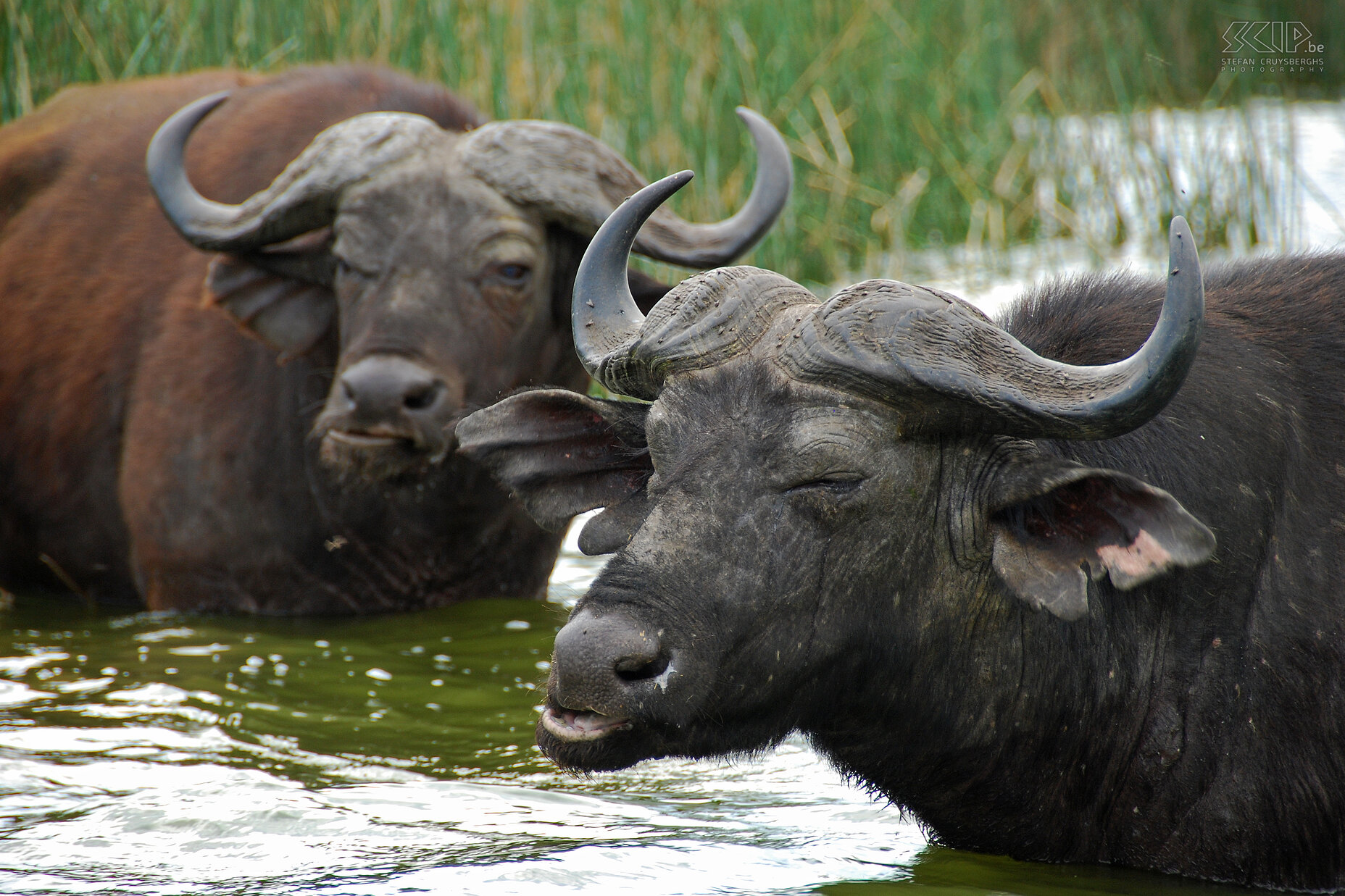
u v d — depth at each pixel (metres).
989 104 52.78
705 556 14.05
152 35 37.19
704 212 43.62
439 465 24.75
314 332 25.23
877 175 50.19
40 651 23.70
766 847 16.50
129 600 28.05
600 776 18.73
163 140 25.06
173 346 26.41
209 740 19.62
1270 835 15.86
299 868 15.43
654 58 43.56
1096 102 56.66
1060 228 52.91
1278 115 66.31
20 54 36.62
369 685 22.14
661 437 14.63
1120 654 16.20
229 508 25.89
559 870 15.47
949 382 14.13
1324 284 17.73
